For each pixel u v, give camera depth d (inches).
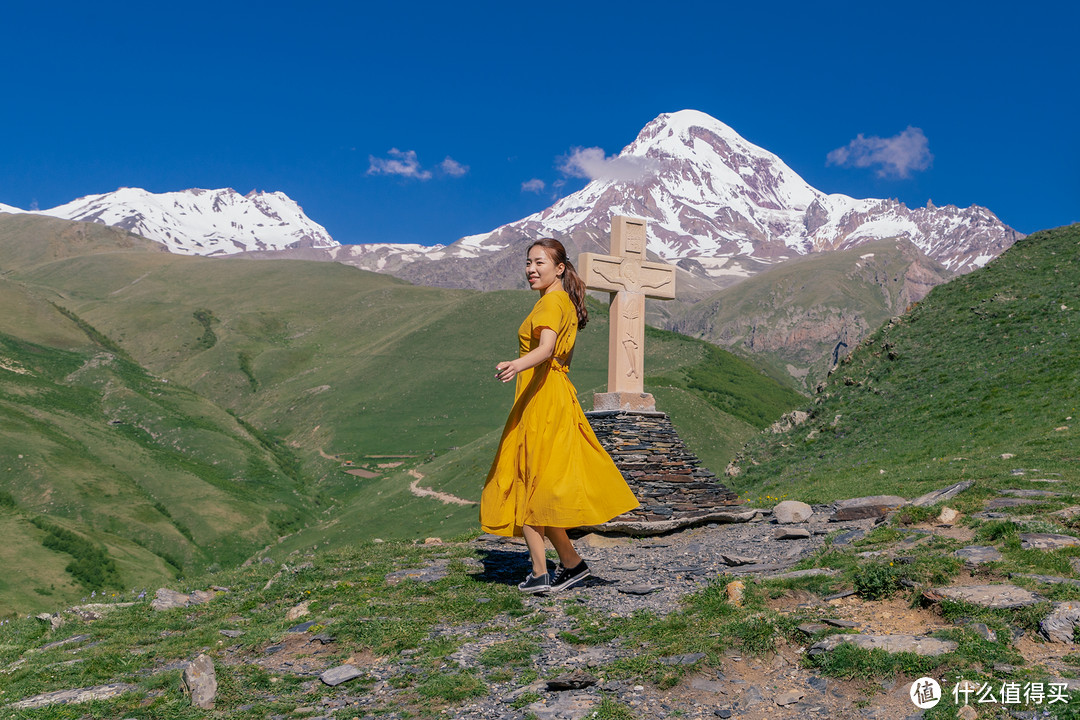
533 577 272.5
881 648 185.3
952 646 183.0
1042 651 180.2
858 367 1614.2
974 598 205.0
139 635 279.4
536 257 259.9
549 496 248.7
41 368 6889.8
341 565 370.6
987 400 1130.0
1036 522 269.6
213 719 183.3
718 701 175.5
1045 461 619.8
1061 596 200.7
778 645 198.2
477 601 264.5
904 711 161.8
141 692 205.8
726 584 248.2
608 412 524.7
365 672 208.1
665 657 197.0
